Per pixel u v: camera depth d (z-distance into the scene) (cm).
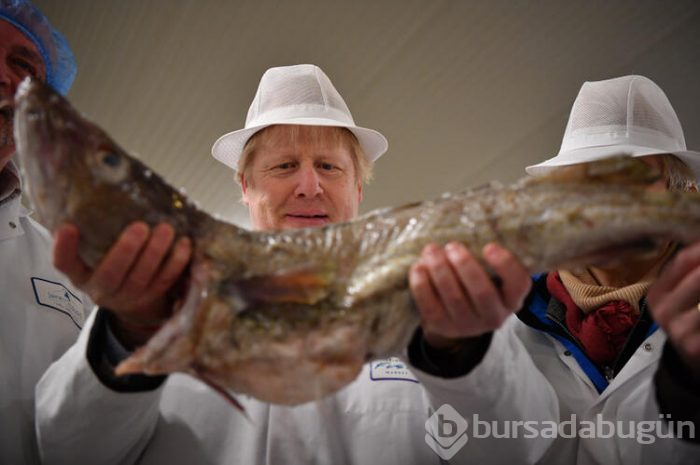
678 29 366
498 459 150
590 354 189
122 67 592
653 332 179
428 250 114
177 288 122
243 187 243
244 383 113
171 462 166
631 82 218
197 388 181
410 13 452
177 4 501
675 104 405
